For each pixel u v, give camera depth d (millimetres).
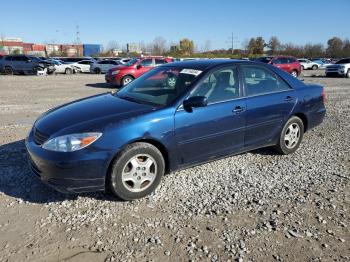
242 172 4824
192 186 4340
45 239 3207
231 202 3951
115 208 3771
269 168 5012
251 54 69312
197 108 4262
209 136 4402
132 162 3848
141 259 2963
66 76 25484
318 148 6035
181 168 4328
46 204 3822
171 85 4527
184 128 4145
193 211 3734
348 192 4277
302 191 4277
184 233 3340
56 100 11281
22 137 6223
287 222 3564
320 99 5844
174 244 3172
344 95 13406
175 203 3908
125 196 3859
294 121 5496
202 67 4652
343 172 4934
